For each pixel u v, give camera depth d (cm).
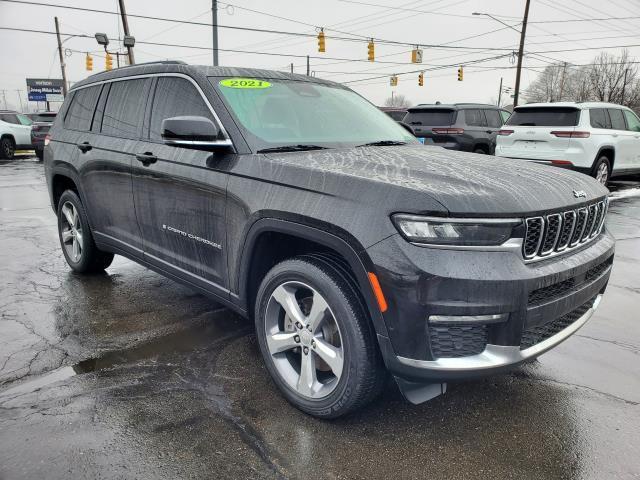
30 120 2073
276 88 340
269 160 267
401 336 210
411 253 204
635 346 347
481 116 1329
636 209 880
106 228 412
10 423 243
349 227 219
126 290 437
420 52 2673
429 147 344
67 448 226
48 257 545
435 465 224
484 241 206
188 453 225
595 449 236
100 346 329
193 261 320
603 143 980
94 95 434
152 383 284
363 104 395
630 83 5978
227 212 281
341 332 231
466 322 205
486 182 227
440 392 240
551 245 231
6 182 1227
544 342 233
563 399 278
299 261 246
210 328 360
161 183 331
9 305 398
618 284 482
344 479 213
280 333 265
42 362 307
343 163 257
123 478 209
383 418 256
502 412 265
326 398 242
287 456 226
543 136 991
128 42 2277
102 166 392
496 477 217
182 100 327
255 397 272
